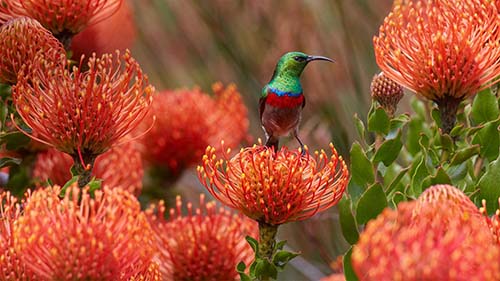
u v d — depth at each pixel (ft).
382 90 21.66
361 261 13.44
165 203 27.86
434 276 13.01
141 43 35.32
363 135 21.72
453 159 19.71
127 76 19.31
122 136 19.43
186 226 21.84
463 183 19.93
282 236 31.99
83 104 19.07
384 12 31.73
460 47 19.04
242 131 28.32
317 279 31.04
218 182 18.21
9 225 17.56
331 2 32.04
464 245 13.33
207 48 35.17
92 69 19.11
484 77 19.31
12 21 20.29
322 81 31.65
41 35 20.27
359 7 31.96
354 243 19.76
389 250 13.26
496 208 18.98
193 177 32.37
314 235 31.65
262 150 18.44
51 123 19.16
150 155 27.81
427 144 20.84
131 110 19.34
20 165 22.50
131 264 16.71
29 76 19.58
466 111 22.06
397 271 13.07
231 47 34.76
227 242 21.74
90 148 19.29
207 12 34.94
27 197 18.24
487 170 19.66
